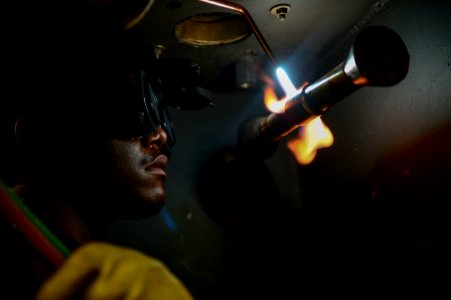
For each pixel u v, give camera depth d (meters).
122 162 0.98
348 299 1.51
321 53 1.54
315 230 1.75
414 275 1.19
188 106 1.34
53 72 1.00
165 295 0.50
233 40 1.42
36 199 0.91
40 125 0.97
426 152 1.12
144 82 1.07
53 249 0.64
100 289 0.48
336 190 1.61
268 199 1.82
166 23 1.26
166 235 1.69
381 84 0.79
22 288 0.70
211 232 1.73
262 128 1.44
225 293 1.69
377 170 1.35
